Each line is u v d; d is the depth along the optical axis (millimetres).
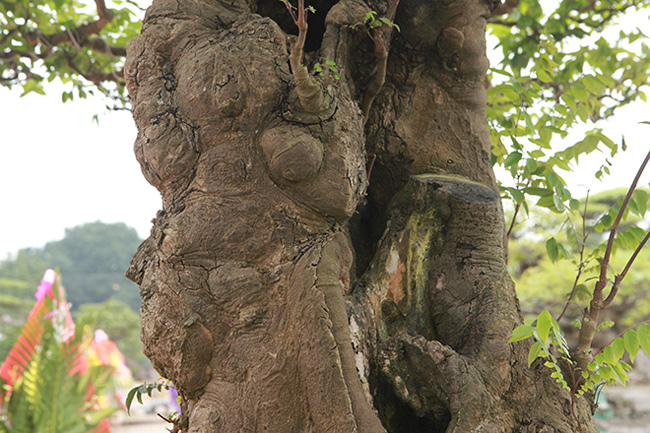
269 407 2201
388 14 2580
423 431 2676
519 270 15859
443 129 3041
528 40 4695
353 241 3045
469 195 2764
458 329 2625
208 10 2537
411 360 2449
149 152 2355
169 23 2469
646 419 14297
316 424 2180
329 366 2176
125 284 66000
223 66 2328
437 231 2779
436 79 3018
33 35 5070
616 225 2693
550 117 3504
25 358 5344
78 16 5473
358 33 2680
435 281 2729
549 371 2541
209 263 2291
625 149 2984
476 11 2902
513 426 2422
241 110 2322
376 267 2689
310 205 2328
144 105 2400
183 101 2365
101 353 6492
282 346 2230
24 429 5203
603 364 2408
